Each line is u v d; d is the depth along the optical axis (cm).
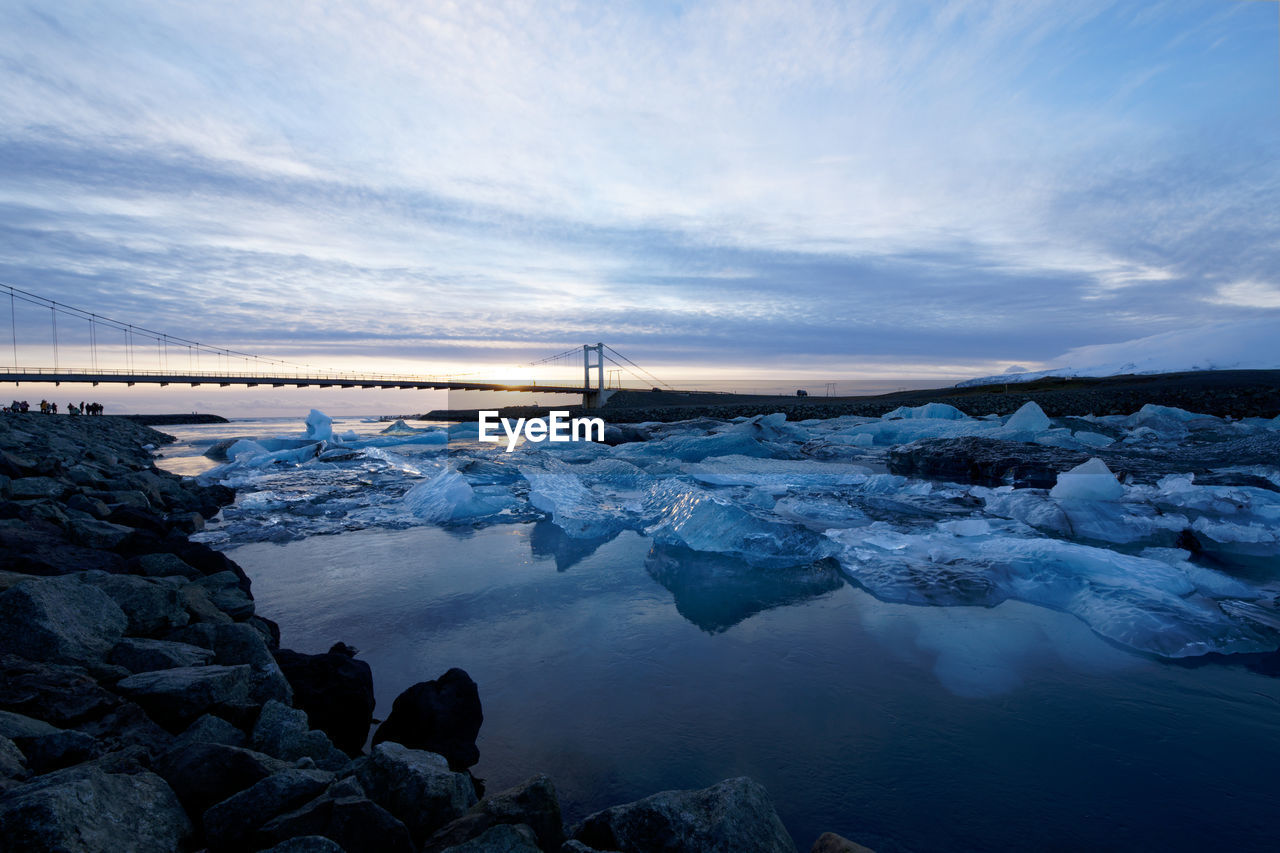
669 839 190
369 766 223
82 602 306
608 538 695
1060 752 283
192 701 254
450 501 818
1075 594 473
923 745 290
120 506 673
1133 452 1117
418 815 204
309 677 323
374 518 803
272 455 1374
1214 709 318
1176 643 385
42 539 460
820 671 367
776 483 1017
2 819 154
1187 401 2197
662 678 361
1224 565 555
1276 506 680
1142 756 279
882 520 752
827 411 2641
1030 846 226
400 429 2303
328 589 524
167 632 337
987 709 321
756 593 506
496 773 272
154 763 219
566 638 421
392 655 398
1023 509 736
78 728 234
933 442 1183
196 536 708
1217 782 260
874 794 256
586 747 293
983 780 264
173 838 187
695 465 1204
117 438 2112
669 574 558
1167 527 655
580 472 1077
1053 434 1359
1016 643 402
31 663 258
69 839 156
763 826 198
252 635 334
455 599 498
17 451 1098
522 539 692
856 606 475
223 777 209
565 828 222
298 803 198
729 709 325
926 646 400
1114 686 344
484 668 378
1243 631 397
